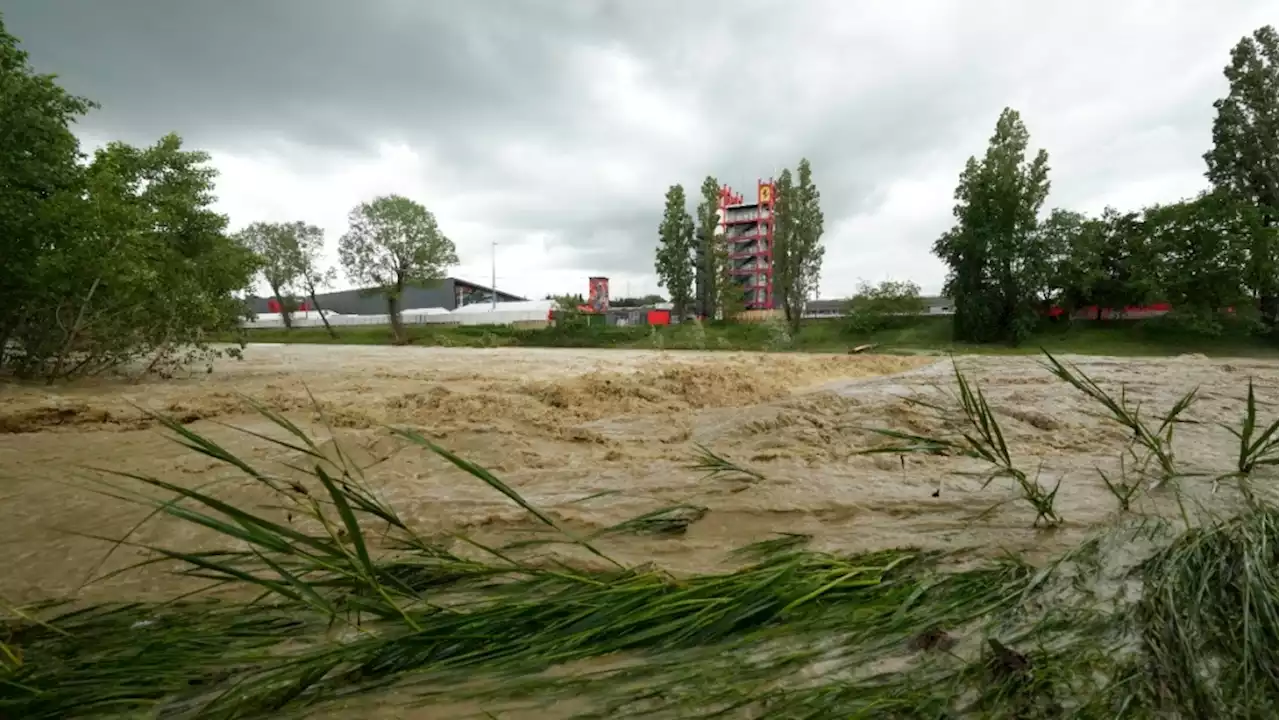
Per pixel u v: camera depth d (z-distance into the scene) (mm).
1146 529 4070
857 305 58250
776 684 2490
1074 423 8039
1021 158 50594
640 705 2383
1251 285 42312
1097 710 2264
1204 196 44156
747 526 4492
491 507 4867
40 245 12789
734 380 12750
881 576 3465
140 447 6703
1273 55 45438
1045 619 2922
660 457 6453
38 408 7895
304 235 67250
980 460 6160
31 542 4223
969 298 48938
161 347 14852
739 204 104062
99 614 3193
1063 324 50594
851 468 5910
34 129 12977
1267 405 10211
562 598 3045
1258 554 3389
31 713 2365
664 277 68625
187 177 24922
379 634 2859
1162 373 15516
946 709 2287
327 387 11883
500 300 124312
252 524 2781
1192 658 2555
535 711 2357
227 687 2549
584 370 16578
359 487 3236
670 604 3008
